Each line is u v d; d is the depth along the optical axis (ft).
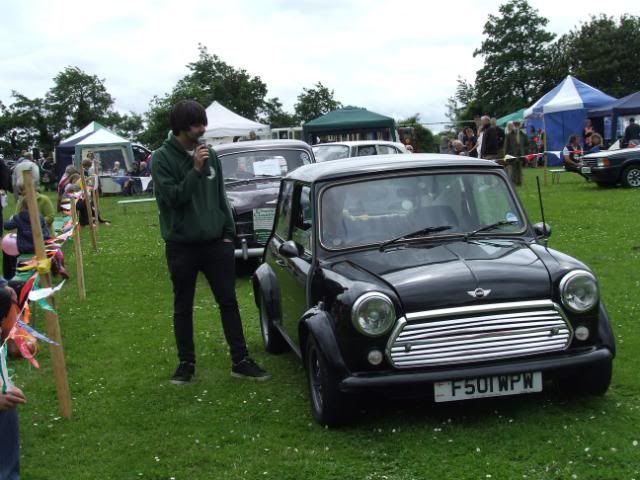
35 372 22.41
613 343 16.03
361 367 15.25
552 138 109.70
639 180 65.46
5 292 13.14
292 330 19.69
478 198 18.65
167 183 19.17
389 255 17.07
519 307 15.24
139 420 17.97
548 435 15.28
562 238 40.04
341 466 14.64
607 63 218.38
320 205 18.43
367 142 59.00
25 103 230.89
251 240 35.35
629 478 13.34
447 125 180.75
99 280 37.47
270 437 16.33
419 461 14.57
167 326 27.40
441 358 15.12
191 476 14.76
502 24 236.22
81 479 14.93
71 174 60.75
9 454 11.78
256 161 38.68
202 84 195.72
